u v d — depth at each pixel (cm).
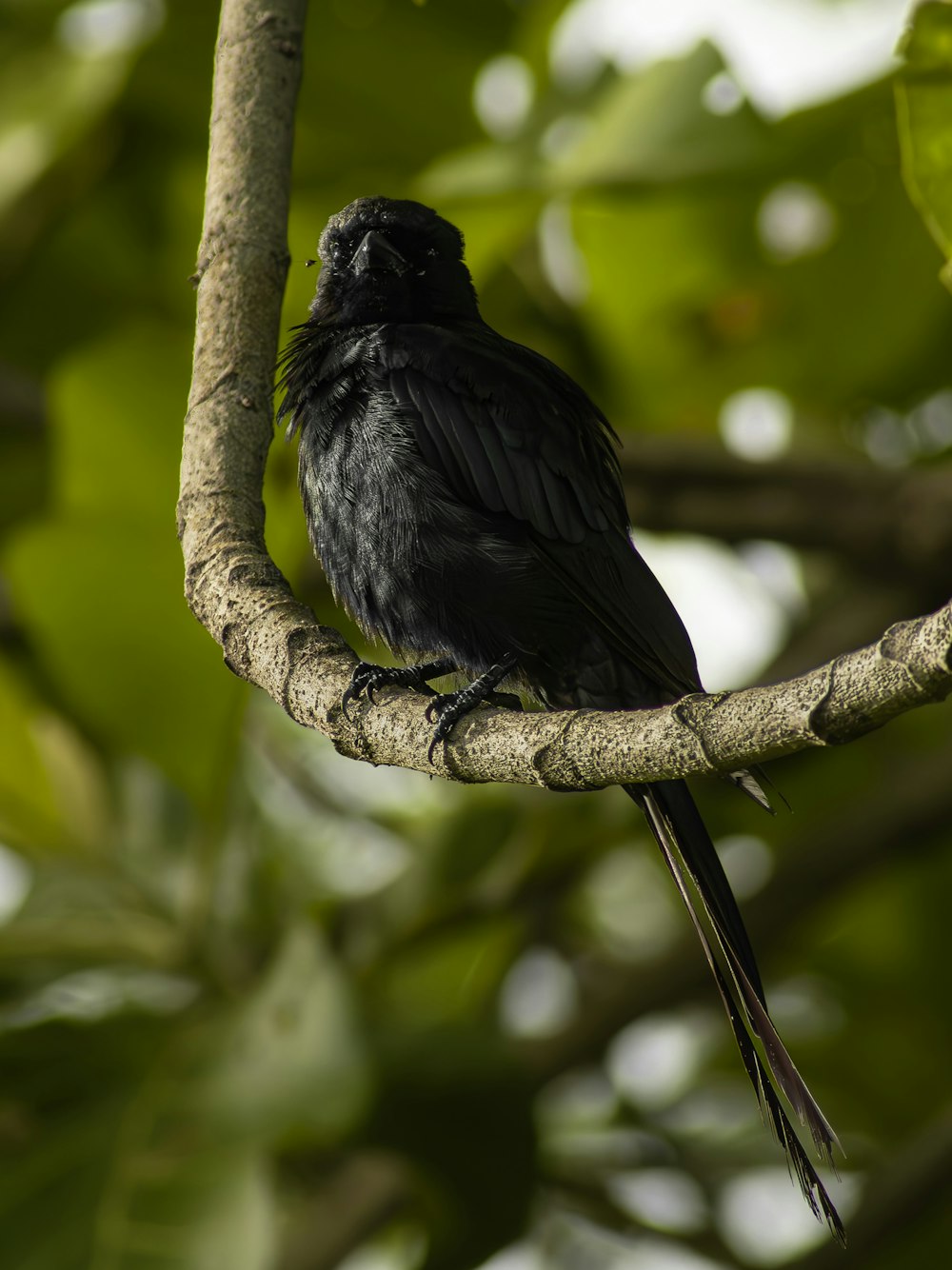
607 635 847
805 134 930
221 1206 752
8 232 1149
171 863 1024
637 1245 1105
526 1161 818
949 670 410
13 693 1043
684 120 936
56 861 1034
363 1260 1145
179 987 973
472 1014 1080
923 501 1140
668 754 479
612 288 1257
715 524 1164
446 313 995
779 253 1240
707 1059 1247
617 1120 1171
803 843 1100
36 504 1246
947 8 727
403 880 1041
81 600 948
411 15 1130
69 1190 768
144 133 1159
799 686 445
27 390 1241
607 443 943
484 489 851
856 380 1288
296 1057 800
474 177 961
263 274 716
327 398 876
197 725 954
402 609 866
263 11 744
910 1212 997
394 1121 808
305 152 1130
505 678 871
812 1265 1000
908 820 1080
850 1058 1230
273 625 634
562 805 1066
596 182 936
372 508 855
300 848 1188
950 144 745
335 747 611
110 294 1222
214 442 687
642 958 1127
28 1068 841
